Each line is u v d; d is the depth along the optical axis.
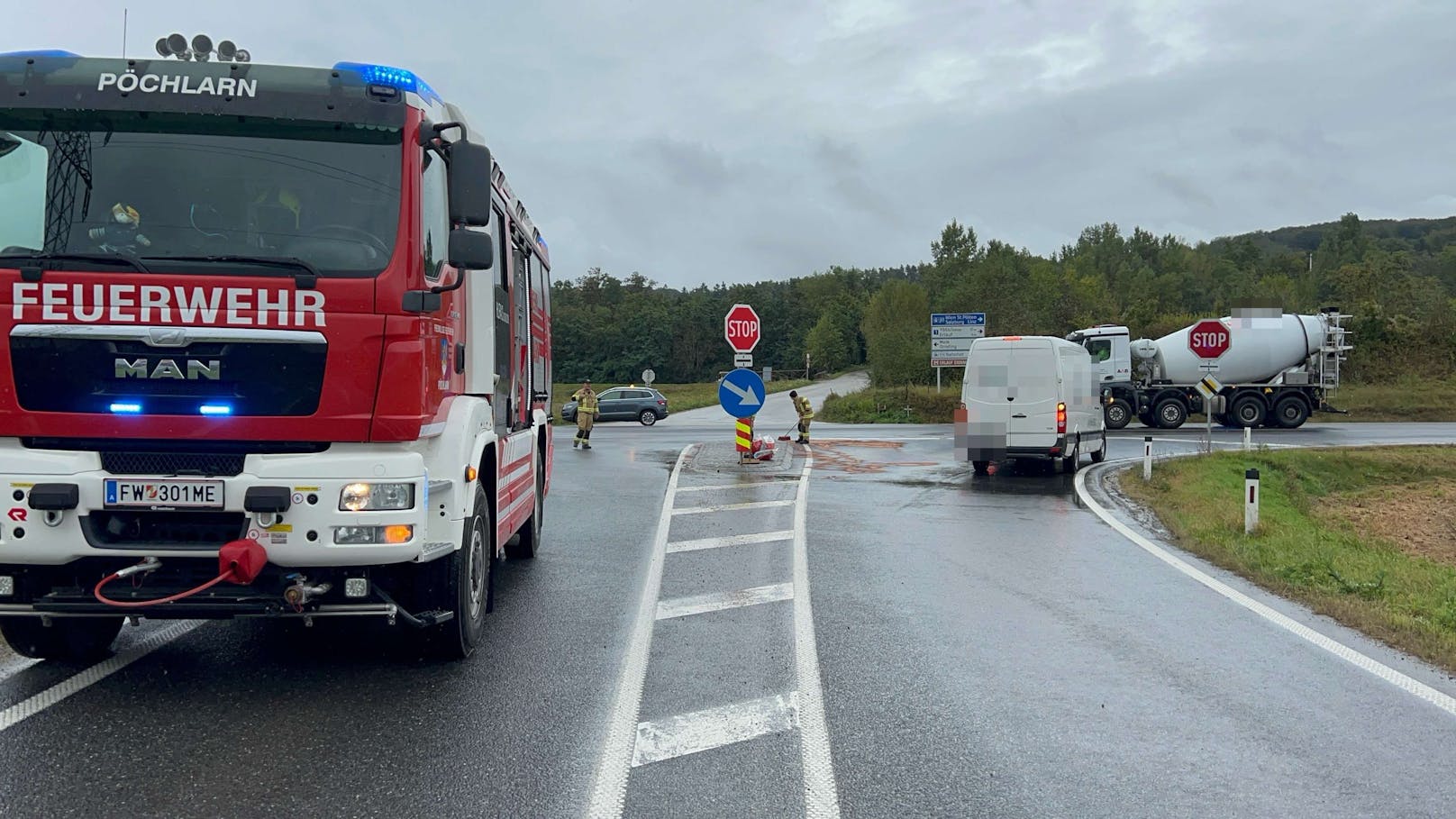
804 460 21.06
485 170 5.62
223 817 3.96
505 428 7.82
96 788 4.22
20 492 4.97
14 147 5.18
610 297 159.75
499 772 4.50
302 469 5.08
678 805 4.19
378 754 4.69
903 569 9.45
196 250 5.17
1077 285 83.56
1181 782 4.49
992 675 6.14
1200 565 9.91
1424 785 4.48
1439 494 20.97
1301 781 4.52
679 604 7.98
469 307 6.42
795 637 6.97
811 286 167.62
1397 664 6.47
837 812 4.13
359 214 5.30
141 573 5.21
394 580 5.99
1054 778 4.53
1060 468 19.30
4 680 5.73
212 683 5.75
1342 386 47.78
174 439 5.07
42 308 4.99
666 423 43.56
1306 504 18.45
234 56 5.77
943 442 26.41
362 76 5.46
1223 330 21.72
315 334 5.12
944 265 81.06
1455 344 51.59
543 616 7.52
